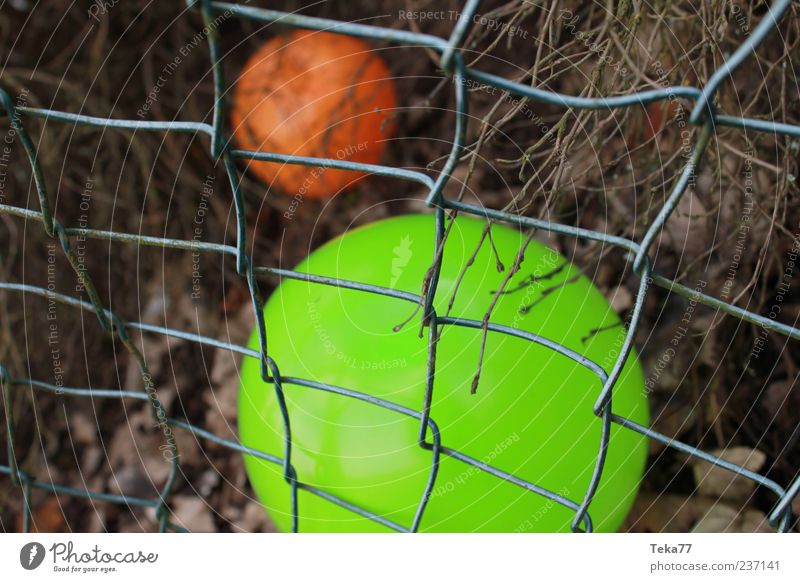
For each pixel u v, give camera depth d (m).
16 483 1.23
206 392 2.03
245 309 2.11
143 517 1.92
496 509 1.09
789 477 1.52
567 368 1.11
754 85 1.38
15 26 2.02
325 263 1.24
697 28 1.24
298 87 1.82
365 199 2.16
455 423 1.06
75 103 2.04
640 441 1.22
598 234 0.68
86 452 2.03
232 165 0.71
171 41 2.14
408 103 2.13
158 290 2.13
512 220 0.68
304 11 2.12
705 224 1.60
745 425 1.58
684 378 1.53
